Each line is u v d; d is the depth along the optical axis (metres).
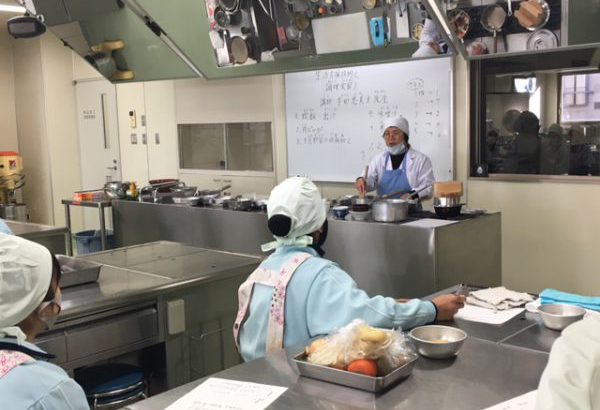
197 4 3.60
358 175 5.00
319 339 1.54
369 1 3.04
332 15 3.22
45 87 7.11
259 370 1.50
